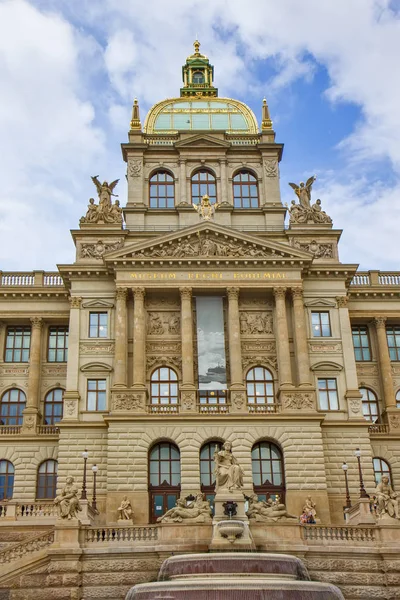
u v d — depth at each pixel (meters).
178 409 63.81
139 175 77.44
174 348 67.94
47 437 68.62
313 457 62.16
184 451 61.81
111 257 68.00
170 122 82.25
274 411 64.19
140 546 43.31
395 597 42.38
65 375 73.12
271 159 78.88
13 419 71.88
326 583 38.72
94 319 68.81
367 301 75.69
